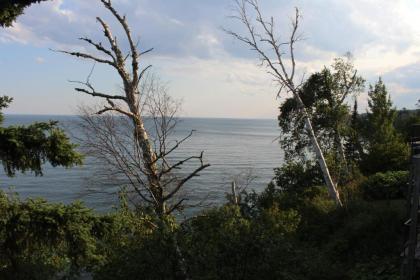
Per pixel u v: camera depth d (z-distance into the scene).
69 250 8.16
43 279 8.57
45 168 50.56
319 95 32.53
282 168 30.92
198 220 10.27
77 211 8.02
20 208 7.91
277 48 24.00
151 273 8.72
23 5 8.34
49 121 8.10
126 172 14.09
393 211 16.12
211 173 45.12
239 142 120.25
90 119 14.06
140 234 10.48
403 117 47.19
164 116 14.89
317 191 25.05
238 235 9.28
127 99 14.13
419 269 9.72
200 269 8.88
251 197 23.16
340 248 15.71
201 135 146.50
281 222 13.45
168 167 14.72
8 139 7.53
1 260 8.30
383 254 14.16
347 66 32.28
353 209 18.88
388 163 29.81
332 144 31.86
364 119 41.38
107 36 14.03
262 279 9.09
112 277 8.73
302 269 10.32
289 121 33.16
